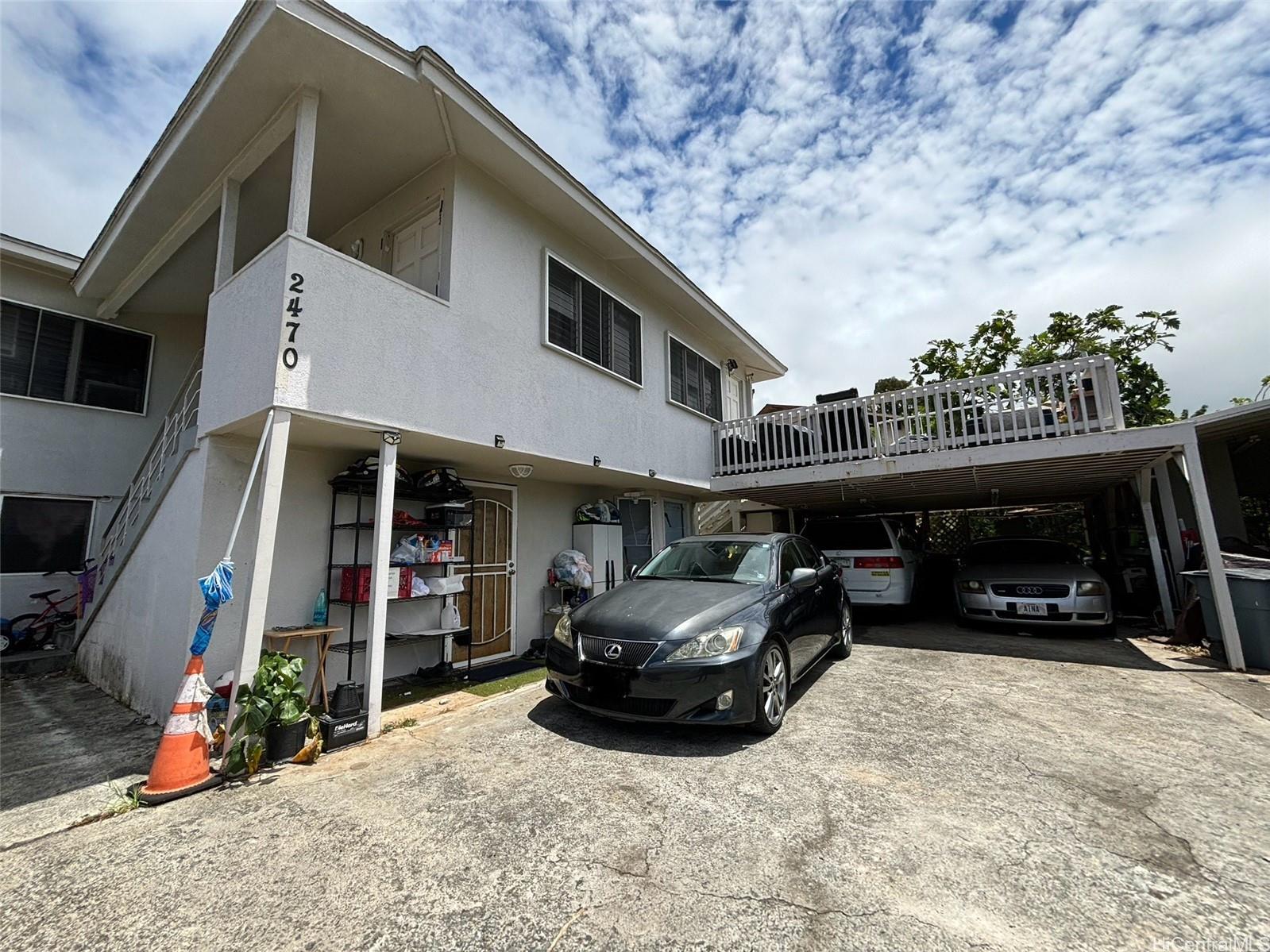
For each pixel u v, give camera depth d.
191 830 2.78
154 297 8.07
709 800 3.01
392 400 4.61
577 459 6.87
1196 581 6.50
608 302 7.97
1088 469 7.75
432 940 1.94
